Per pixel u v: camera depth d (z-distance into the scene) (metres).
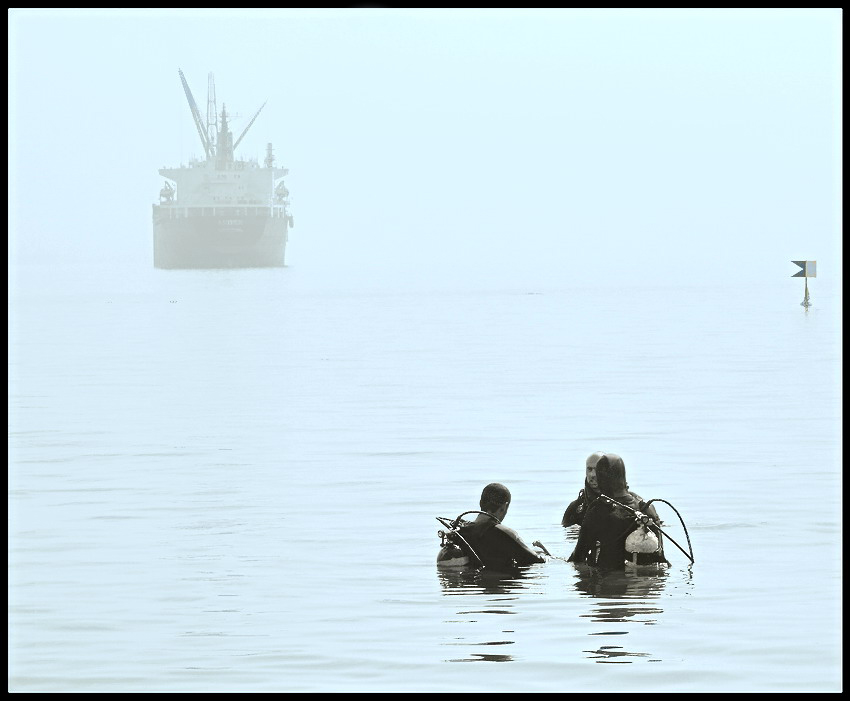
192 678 29.55
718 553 43.19
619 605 35.84
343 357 147.00
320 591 38.28
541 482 60.22
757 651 30.88
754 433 77.56
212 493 58.25
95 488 60.31
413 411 92.19
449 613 35.16
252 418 89.75
